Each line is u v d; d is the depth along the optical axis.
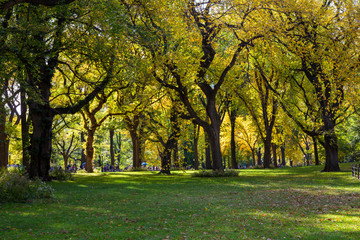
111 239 7.21
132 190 17.56
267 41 22.86
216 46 24.42
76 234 7.67
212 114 27.84
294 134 50.44
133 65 17.27
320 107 28.67
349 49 22.53
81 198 14.25
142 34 17.31
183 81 25.42
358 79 21.64
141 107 29.66
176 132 31.16
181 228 8.32
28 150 22.41
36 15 16.55
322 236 7.22
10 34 15.43
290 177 24.95
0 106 16.73
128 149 77.00
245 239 7.14
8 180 13.54
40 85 21.59
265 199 13.45
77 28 17.31
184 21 21.30
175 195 15.34
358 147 47.38
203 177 26.73
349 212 9.95
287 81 33.88
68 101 29.72
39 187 14.23
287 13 22.39
